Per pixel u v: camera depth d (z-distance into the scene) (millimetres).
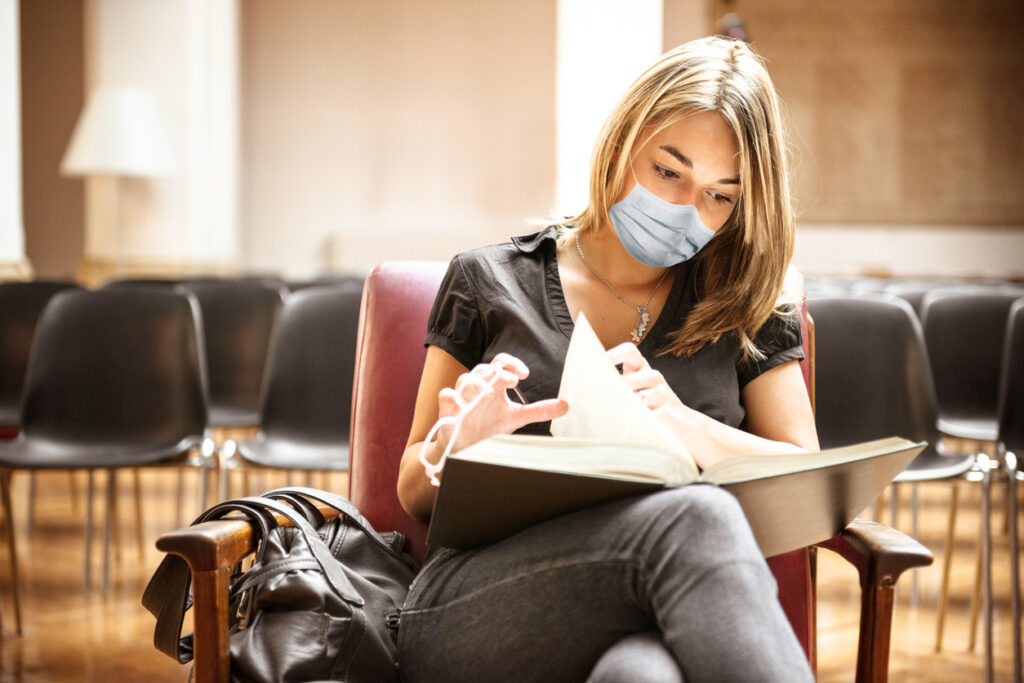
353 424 1713
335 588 1256
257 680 1184
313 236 8828
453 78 8812
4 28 4941
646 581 1076
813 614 1564
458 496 1156
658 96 1397
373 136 8812
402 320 1730
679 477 1129
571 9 8008
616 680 1003
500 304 1488
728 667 981
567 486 1116
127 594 3117
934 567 3512
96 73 7168
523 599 1165
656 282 1540
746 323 1490
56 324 2977
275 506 1321
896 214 8867
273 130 8781
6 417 3545
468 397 1271
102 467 2709
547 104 8789
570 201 8070
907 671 2547
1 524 4012
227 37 7383
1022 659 2586
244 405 3799
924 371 2805
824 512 1271
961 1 8758
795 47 8750
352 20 8766
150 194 7215
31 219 9141
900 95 8805
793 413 1507
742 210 1483
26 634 2746
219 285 3881
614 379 1205
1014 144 8867
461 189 8844
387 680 1283
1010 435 2727
